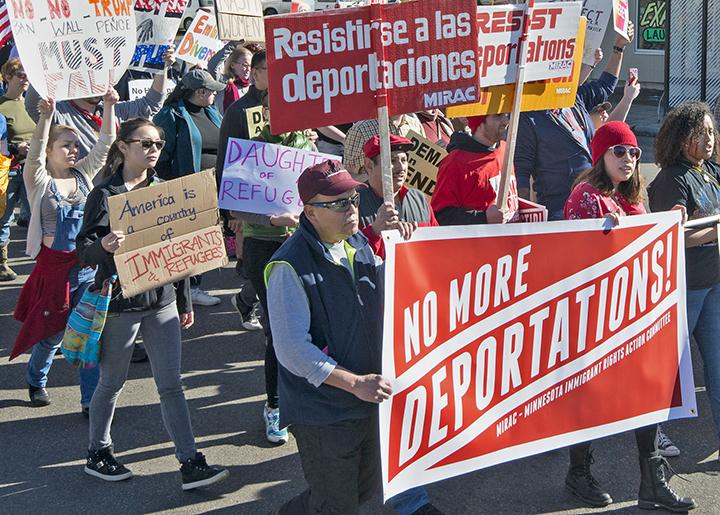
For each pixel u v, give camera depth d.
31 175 5.61
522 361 4.14
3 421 5.83
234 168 5.50
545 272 4.14
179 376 4.90
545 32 4.46
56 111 6.47
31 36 5.32
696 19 15.07
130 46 5.80
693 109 4.97
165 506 4.82
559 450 5.34
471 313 3.95
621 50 6.95
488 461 4.09
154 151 4.76
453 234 3.85
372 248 3.99
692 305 4.98
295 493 4.95
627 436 5.54
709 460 5.23
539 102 4.69
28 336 5.73
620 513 4.68
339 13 3.64
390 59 3.74
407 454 3.82
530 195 6.27
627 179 4.64
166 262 4.77
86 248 4.65
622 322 4.41
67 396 6.21
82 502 4.88
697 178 5.00
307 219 3.65
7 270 8.69
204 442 5.54
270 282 3.58
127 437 5.61
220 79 9.38
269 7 17.03
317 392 3.63
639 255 4.41
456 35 3.80
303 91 3.65
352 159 5.11
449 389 3.93
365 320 3.68
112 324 4.75
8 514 4.77
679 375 4.61
